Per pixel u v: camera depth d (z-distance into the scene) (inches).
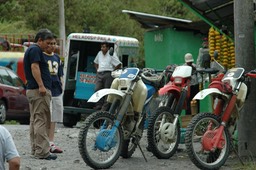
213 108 460.1
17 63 1064.2
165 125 463.5
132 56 874.8
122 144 442.0
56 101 495.5
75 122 859.4
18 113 918.4
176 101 478.6
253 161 445.7
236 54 464.1
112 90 438.3
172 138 465.7
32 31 1749.5
